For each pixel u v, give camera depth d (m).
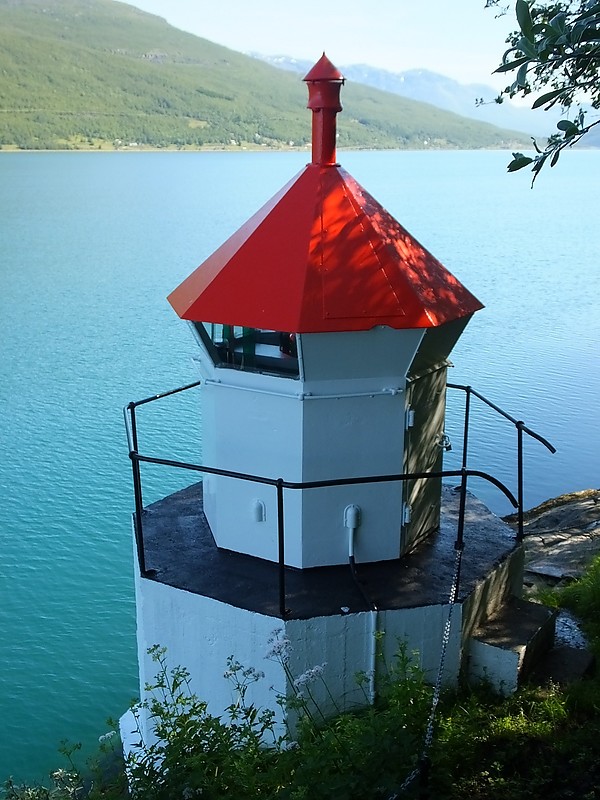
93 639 19.59
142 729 7.30
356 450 6.52
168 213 107.94
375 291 6.21
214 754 5.53
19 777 15.48
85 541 23.47
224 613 6.21
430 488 7.28
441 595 6.34
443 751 5.55
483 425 30.25
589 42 4.38
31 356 41.31
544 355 40.19
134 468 6.58
